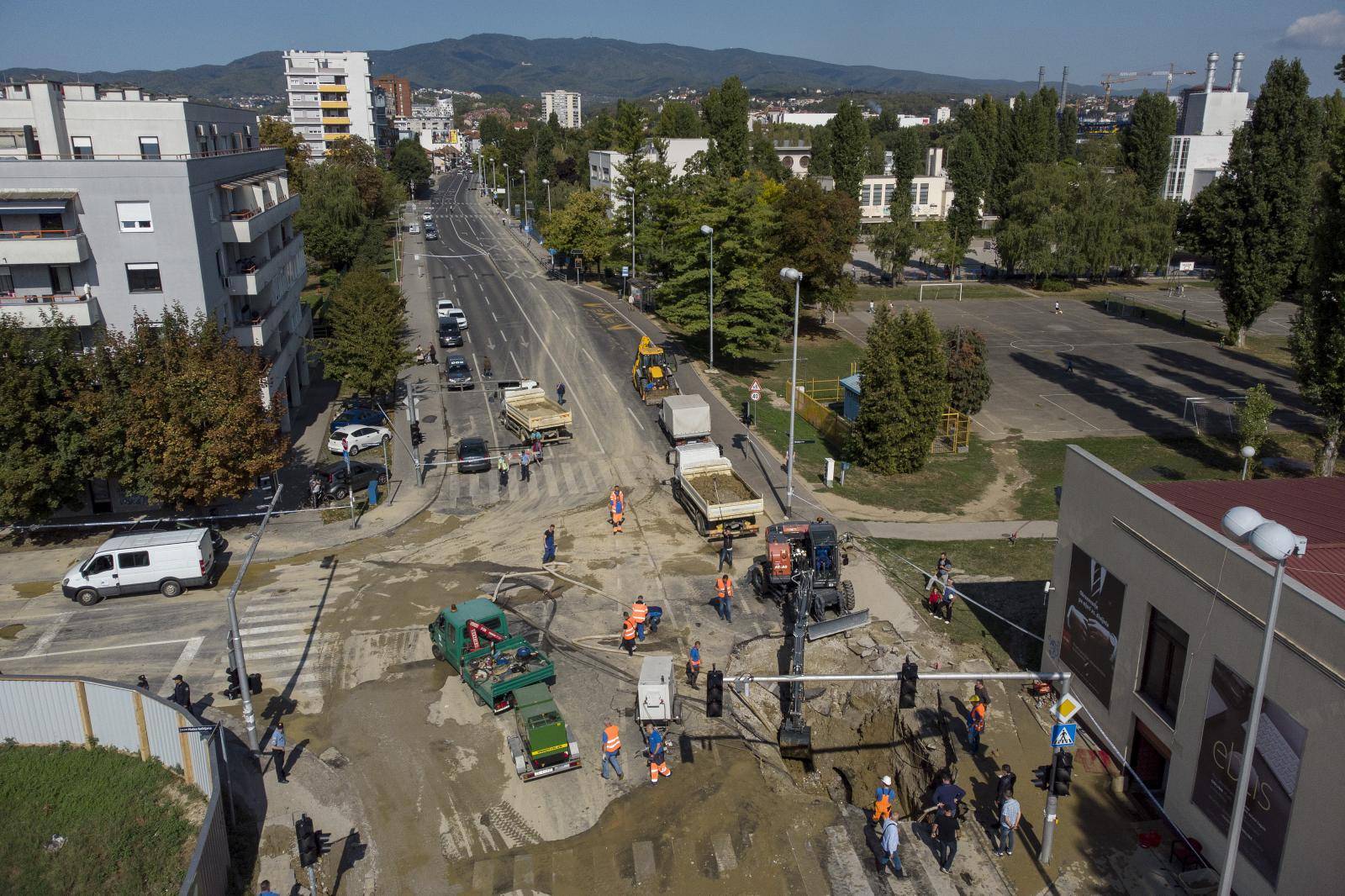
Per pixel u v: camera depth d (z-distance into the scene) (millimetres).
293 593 32375
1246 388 61688
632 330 70125
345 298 49094
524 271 96562
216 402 33594
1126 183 99688
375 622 30328
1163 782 21172
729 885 19500
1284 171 68438
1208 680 19203
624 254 83375
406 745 24047
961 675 18562
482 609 27281
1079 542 24547
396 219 134750
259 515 38750
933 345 43594
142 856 20281
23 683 23859
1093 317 85375
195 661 27969
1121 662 22578
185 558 31969
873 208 136875
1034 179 99062
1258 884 17703
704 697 26250
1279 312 87875
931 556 35656
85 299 35688
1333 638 15828
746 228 59344
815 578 30594
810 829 21203
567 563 34625
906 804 22891
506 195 157500
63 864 20000
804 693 26797
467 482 42656
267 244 47125
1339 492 24734
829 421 49531
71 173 35312
